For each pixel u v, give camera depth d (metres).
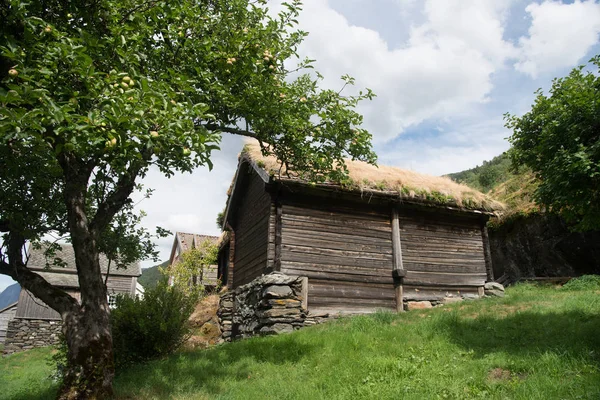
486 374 5.14
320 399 4.83
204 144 4.00
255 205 13.24
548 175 5.77
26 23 4.38
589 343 5.53
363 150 7.26
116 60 5.02
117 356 7.51
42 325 22.70
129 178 5.50
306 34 6.62
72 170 5.81
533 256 17.86
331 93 7.17
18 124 3.44
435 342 6.67
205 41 5.91
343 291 11.15
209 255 19.56
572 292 10.51
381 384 5.10
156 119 3.83
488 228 20.05
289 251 10.87
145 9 5.35
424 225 12.82
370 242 11.81
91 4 5.37
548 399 4.10
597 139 5.45
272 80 6.55
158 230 8.80
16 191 6.71
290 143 7.30
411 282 12.05
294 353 7.02
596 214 5.61
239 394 5.28
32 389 8.50
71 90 4.16
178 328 8.32
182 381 6.01
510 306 9.12
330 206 11.66
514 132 12.38
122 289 25.55
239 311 12.61
